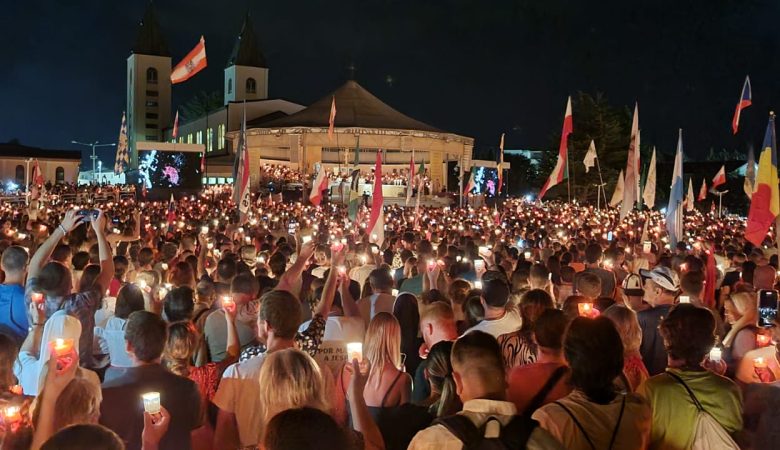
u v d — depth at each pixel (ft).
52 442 8.66
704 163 208.54
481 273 33.96
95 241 43.19
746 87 76.02
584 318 13.83
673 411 14.15
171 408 15.69
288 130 183.11
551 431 12.86
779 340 18.89
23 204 142.41
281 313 16.67
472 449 11.18
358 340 21.48
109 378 16.57
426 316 20.67
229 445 16.60
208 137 289.53
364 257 39.55
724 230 87.35
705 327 14.66
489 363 12.13
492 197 210.38
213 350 22.88
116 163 207.41
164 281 34.86
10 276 23.49
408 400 18.40
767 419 13.82
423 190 192.85
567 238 70.38
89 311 22.18
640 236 78.84
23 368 18.74
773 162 39.65
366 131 182.39
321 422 8.45
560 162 72.84
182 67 114.32
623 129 225.76
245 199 65.98
